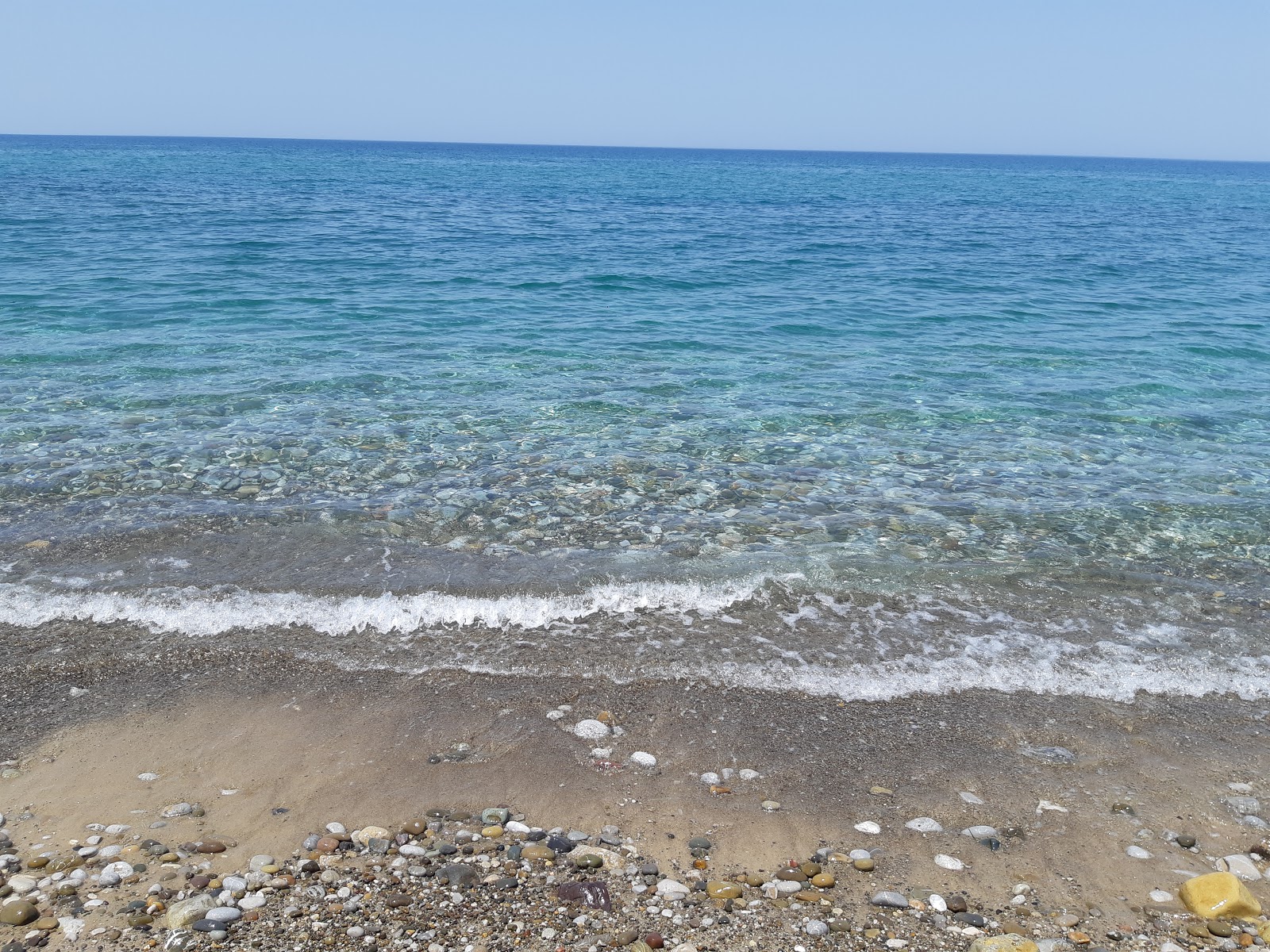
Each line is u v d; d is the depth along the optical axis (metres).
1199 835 2.27
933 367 6.73
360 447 4.67
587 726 2.62
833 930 1.95
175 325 7.42
